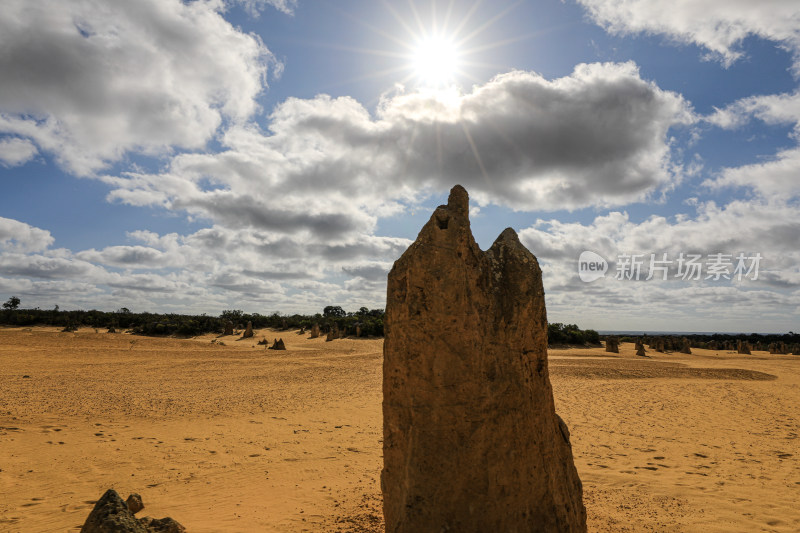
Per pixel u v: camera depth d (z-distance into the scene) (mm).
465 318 5109
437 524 4805
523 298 5465
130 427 14453
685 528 7012
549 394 5621
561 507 5332
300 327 77250
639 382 28062
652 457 11945
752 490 9094
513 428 5113
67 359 33812
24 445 11750
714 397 22844
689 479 9961
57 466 10352
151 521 6418
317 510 7852
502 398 5117
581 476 10250
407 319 5223
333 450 12586
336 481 9750
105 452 11570
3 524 7133
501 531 4859
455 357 5047
